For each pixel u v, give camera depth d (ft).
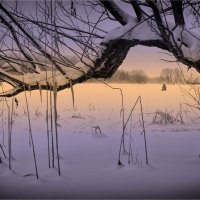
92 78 15.70
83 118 39.50
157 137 27.12
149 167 17.99
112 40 14.66
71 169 17.92
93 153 21.90
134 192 14.05
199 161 19.16
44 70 16.03
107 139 26.55
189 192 13.85
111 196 13.41
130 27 14.76
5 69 15.92
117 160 19.74
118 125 34.19
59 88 16.03
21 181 16.17
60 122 36.45
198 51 14.46
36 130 31.91
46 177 16.67
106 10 15.64
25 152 22.71
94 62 15.31
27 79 15.67
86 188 14.78
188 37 14.85
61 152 22.39
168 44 14.15
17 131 31.60
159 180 15.71
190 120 36.09
